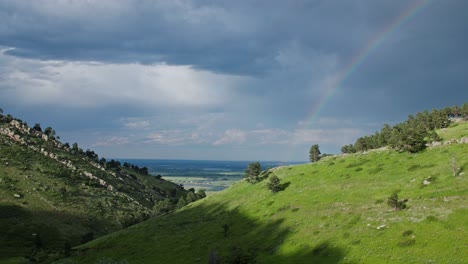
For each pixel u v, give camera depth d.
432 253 57.72
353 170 121.88
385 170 110.81
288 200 116.31
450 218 66.00
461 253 54.88
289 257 76.75
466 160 92.06
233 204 139.38
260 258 81.50
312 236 82.81
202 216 139.62
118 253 118.50
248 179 163.00
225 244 99.69
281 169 163.25
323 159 158.62
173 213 161.12
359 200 94.50
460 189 78.06
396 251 62.12
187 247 106.88
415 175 96.81
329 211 94.06
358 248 68.44
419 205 76.75
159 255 106.00
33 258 137.00
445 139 119.75
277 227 97.94
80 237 196.38
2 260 140.62
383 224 73.88
